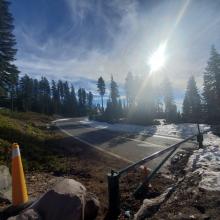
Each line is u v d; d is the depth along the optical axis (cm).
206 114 4759
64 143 1798
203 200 451
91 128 3825
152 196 633
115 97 7831
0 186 557
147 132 2811
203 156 973
